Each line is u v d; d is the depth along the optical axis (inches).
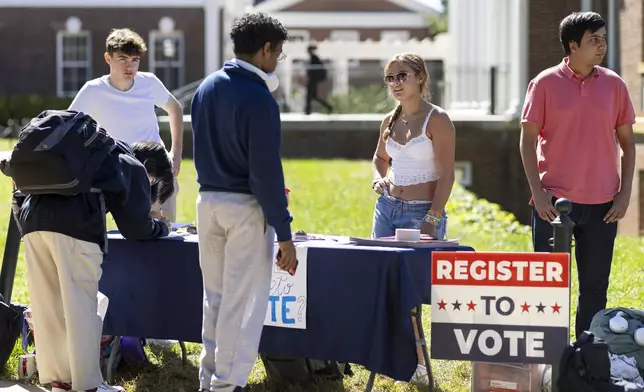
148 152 362.3
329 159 1321.4
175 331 349.1
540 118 358.3
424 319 459.8
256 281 305.7
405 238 330.3
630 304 501.4
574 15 352.5
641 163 897.5
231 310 305.7
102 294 349.7
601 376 295.0
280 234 297.6
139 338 382.3
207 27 1995.6
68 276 318.7
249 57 302.4
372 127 1290.6
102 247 324.2
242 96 295.7
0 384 362.6
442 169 361.4
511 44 1186.6
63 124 314.5
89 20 2026.3
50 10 2026.3
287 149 1305.4
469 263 302.0
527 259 300.0
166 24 2009.1
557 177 359.6
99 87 404.2
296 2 2758.4
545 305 299.3
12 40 2030.0
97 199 322.7
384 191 375.6
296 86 1439.5
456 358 302.4
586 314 366.6
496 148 1139.9
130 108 407.5
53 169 309.7
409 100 362.9
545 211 353.7
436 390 357.1
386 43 1542.8
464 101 1423.5
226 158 302.0
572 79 356.2
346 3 2763.3
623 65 964.6
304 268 326.3
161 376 372.2
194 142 308.8
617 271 594.6
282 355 333.7
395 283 311.6
